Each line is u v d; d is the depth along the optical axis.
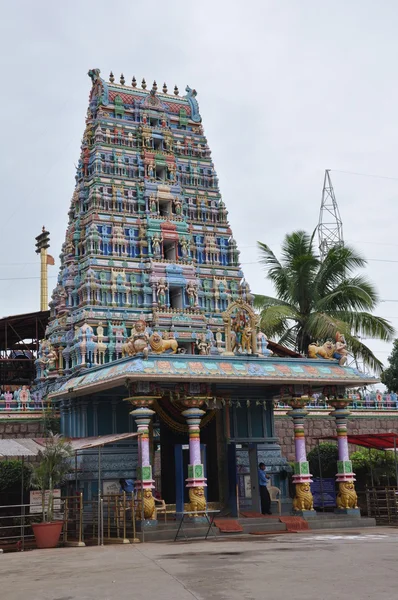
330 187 55.78
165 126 38.66
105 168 36.44
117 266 34.66
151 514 24.83
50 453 25.06
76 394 28.97
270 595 11.91
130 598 12.26
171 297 36.47
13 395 33.03
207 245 37.50
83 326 32.53
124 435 25.78
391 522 28.78
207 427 30.56
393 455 32.41
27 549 24.42
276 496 30.39
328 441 37.38
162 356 25.97
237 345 28.78
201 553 18.70
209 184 39.28
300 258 42.12
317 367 28.75
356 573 13.99
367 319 41.38
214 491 29.75
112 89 38.28
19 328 49.12
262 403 31.33
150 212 36.25
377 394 39.38
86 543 24.33
